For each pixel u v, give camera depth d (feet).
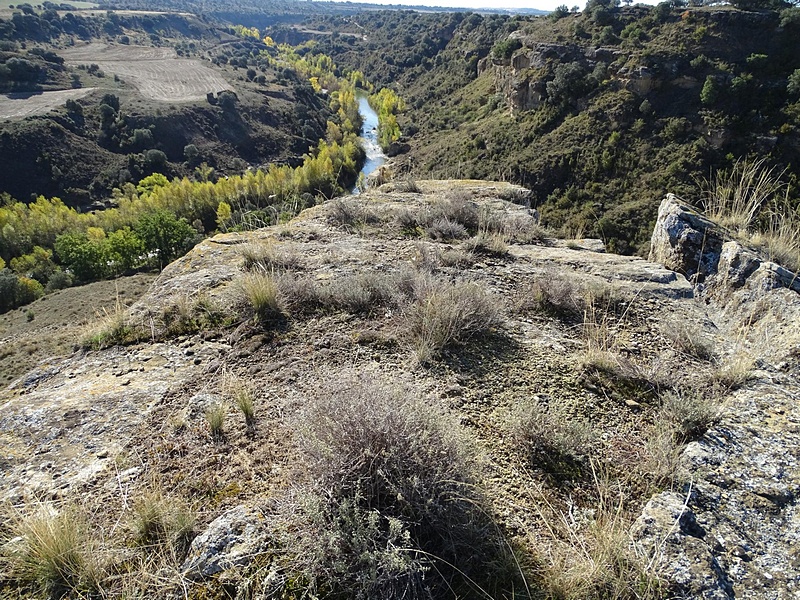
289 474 7.27
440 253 17.06
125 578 6.19
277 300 13.07
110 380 10.69
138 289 93.76
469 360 11.19
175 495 7.44
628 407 9.84
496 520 7.09
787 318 12.30
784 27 106.93
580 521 7.16
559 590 5.97
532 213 24.32
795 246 16.35
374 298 13.70
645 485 7.84
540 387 10.34
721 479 7.55
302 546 6.09
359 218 21.04
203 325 12.64
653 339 12.51
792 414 8.89
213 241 18.51
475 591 6.03
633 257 18.60
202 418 9.14
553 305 14.10
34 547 6.29
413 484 6.36
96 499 7.44
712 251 16.35
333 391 8.18
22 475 7.98
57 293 100.94
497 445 8.63
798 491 7.25
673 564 6.03
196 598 5.74
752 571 6.10
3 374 44.27
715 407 9.19
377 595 5.71
